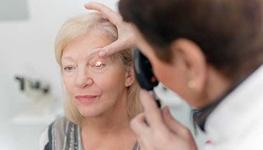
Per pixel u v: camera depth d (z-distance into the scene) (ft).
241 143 1.59
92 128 3.20
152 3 1.54
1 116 7.37
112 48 2.77
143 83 2.09
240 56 1.57
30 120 6.91
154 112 2.06
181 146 1.94
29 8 6.89
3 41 7.12
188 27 1.52
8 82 7.30
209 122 1.73
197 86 1.63
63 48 2.92
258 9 1.56
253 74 1.60
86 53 2.85
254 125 1.59
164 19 1.53
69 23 2.91
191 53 1.55
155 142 1.98
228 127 1.64
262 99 1.58
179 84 1.70
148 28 1.59
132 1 1.61
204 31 1.51
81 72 2.88
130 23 1.69
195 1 1.49
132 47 2.61
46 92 7.13
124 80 2.99
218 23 1.50
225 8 1.50
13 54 7.18
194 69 1.59
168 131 2.00
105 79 2.90
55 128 3.30
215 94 1.67
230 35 1.52
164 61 1.64
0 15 6.96
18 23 7.00
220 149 1.68
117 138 3.16
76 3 6.75
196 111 1.88
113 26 2.89
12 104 7.31
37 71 7.21
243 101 1.60
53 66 7.14
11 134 7.34
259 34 1.57
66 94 3.19
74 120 3.23
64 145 3.22
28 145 7.30
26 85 7.13
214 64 1.59
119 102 3.05
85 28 2.86
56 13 6.88
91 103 2.96
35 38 7.06
